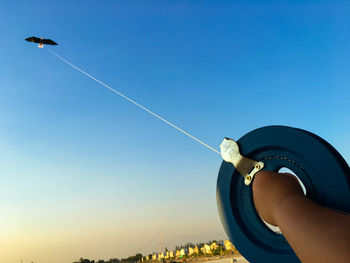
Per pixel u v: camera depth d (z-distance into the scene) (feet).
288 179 3.45
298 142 3.78
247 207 4.25
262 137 4.07
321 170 3.57
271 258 3.93
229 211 4.35
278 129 3.95
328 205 3.47
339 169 3.46
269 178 3.55
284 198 3.13
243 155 4.25
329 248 2.25
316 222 2.52
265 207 3.43
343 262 2.10
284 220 2.87
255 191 3.66
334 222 2.40
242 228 4.21
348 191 3.37
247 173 4.18
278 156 3.96
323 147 3.59
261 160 4.12
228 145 4.38
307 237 2.48
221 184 4.49
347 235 2.23
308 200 2.91
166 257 324.60
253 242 4.10
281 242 3.97
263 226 4.12
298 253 2.56
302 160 3.74
